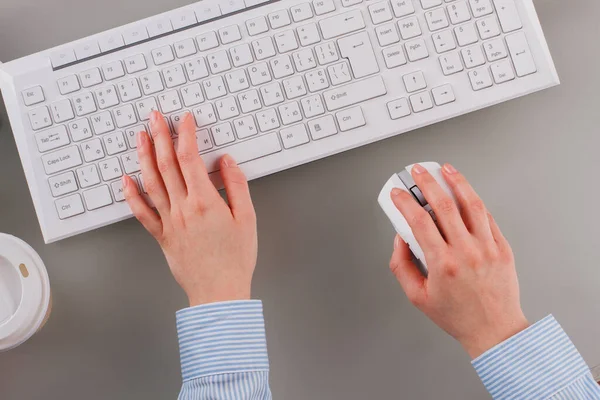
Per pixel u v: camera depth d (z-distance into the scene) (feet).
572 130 2.16
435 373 2.15
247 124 1.96
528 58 1.95
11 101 1.96
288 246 2.18
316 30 1.96
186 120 1.91
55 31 2.18
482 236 1.85
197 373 1.82
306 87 1.96
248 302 1.86
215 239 1.92
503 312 1.84
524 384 1.78
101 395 2.16
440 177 1.92
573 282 2.15
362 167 2.17
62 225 1.96
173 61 1.97
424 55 1.95
